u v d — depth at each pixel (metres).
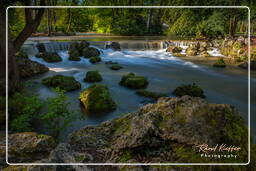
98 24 30.55
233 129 1.72
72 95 7.36
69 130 4.85
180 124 1.75
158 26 30.41
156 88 8.51
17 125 4.26
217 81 9.70
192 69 12.03
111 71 11.52
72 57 13.80
